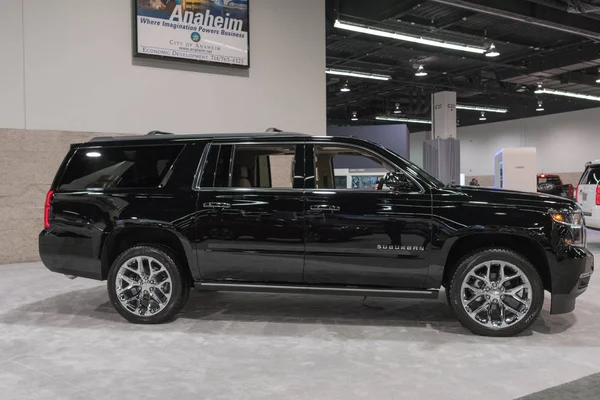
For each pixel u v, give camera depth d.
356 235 4.29
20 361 3.71
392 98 28.25
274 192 4.45
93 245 4.65
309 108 10.70
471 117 33.62
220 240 4.46
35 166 8.16
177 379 3.34
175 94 9.29
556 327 4.50
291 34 10.45
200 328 4.53
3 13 7.86
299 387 3.20
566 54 18.45
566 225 4.12
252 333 4.37
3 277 6.92
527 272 4.10
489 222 4.12
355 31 14.12
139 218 4.56
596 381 3.27
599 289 6.03
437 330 4.43
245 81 9.95
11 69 7.94
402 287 4.34
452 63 19.95
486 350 3.88
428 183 4.33
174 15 9.07
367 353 3.84
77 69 8.45
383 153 4.46
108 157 4.81
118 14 8.77
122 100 8.83
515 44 16.89
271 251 4.40
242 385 3.24
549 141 32.16
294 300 5.60
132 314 4.64
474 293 4.21
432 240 4.20
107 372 3.48
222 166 4.60
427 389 3.15
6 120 7.93
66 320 4.81
